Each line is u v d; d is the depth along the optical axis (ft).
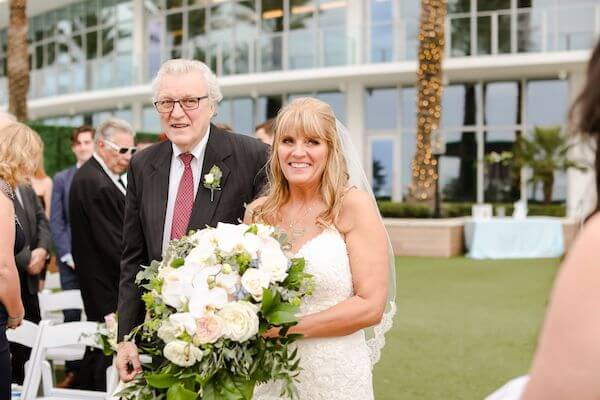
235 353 6.18
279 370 6.39
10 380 8.91
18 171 9.04
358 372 7.44
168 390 6.21
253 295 6.23
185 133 8.59
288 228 7.82
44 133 38.37
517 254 37.24
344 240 7.56
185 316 6.11
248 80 57.47
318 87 59.41
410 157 56.75
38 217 14.80
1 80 77.30
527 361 16.12
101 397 10.44
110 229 12.79
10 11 38.99
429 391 13.91
